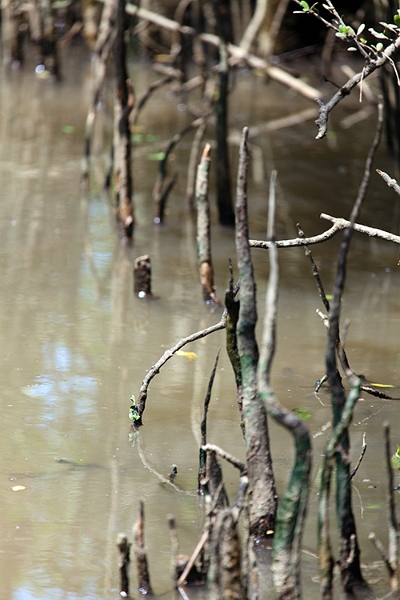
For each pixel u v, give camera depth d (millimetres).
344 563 5098
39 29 24203
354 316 9766
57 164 15711
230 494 6059
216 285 10664
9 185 14281
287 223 13227
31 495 5984
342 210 13945
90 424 7066
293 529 4637
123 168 12055
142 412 7180
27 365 8117
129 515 5793
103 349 8594
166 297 10164
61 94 22000
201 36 21094
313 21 26578
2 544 5414
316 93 19469
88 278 10617
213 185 15289
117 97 12086
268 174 16078
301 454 4527
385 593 5098
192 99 22609
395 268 11516
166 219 13281
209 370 8266
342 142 18766
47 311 9492
